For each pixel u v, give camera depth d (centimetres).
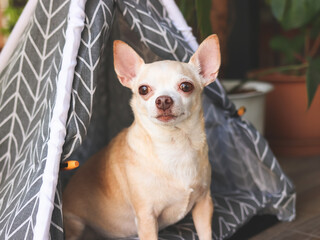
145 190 52
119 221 59
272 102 110
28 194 47
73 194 61
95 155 63
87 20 50
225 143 73
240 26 133
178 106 46
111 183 57
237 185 75
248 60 134
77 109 49
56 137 47
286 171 98
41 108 54
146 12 56
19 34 57
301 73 113
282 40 114
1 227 49
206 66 53
